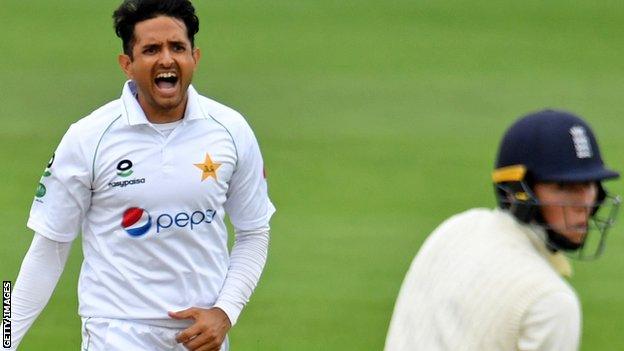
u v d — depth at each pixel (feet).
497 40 293.43
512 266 43.52
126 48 60.39
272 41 285.64
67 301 111.14
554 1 344.49
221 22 307.78
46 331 104.12
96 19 299.17
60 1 320.70
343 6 333.83
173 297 61.05
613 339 105.19
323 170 168.35
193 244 61.00
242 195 63.21
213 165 60.70
